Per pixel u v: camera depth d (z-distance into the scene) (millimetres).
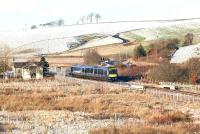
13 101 70125
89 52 185125
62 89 94875
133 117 55844
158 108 64625
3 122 49406
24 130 44719
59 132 43781
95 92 88625
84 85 105000
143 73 130250
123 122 51000
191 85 104312
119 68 145500
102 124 49250
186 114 57219
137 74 130875
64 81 118438
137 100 75500
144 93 86625
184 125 46969
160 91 87625
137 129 43031
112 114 58219
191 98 76438
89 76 123938
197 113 59875
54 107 64438
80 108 64000
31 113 58312
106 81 115438
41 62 142000
